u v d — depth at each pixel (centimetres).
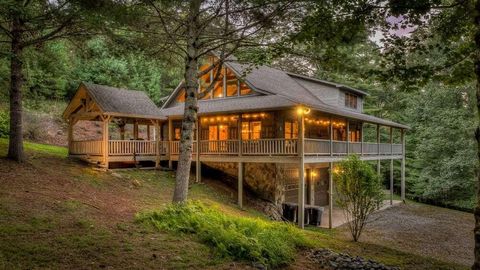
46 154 1639
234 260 656
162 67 1348
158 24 1141
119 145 1777
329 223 1664
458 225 1900
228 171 2061
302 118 1541
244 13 982
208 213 909
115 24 961
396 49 697
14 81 1226
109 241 648
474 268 448
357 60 812
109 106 1709
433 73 692
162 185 1605
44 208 801
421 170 2942
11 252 542
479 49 468
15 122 1230
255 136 2044
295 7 876
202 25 1041
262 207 1786
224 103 2016
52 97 2742
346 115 1856
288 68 2783
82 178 1307
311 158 1612
